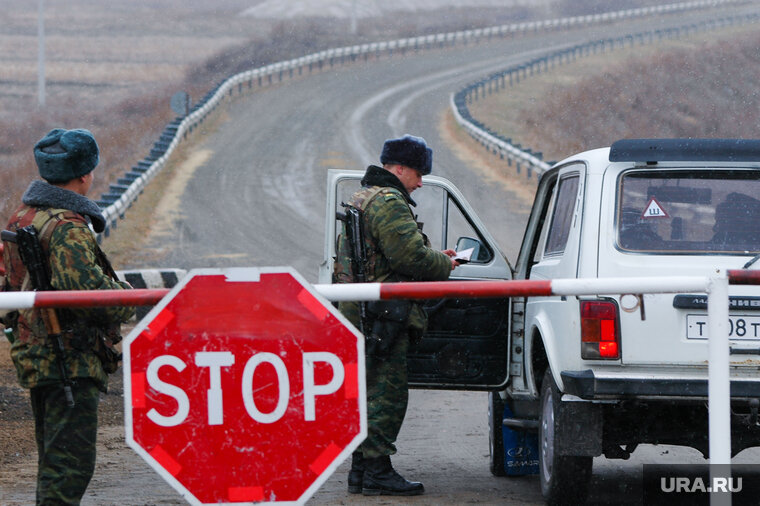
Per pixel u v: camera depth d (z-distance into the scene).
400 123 119.38
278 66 153.38
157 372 8.62
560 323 13.93
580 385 13.26
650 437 14.47
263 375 8.67
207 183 81.44
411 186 15.69
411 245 14.94
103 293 9.35
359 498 15.34
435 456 19.53
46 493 10.33
